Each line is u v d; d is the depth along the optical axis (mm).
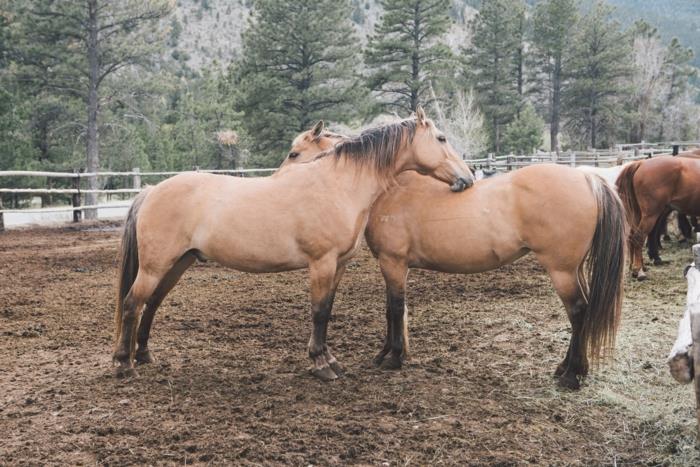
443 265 4766
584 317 4496
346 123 30500
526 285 8117
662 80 44875
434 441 3672
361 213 4691
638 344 5449
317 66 30500
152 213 4613
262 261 4590
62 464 3377
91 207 17391
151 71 26750
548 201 4387
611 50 40938
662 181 8281
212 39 81750
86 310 7090
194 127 31578
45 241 13461
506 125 40156
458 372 4863
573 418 4047
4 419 3969
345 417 4008
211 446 3551
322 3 29594
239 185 4688
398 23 32219
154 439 3643
